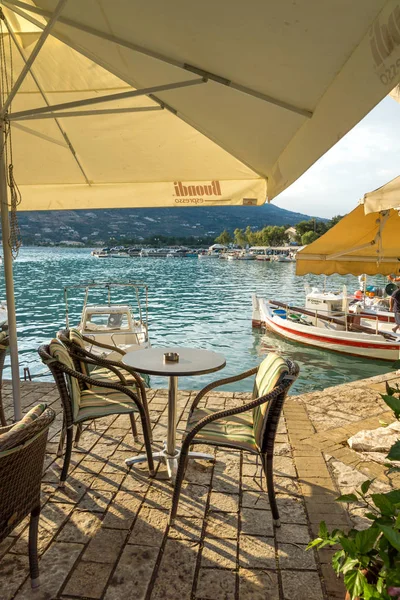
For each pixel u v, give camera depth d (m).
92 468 3.08
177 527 2.44
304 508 2.64
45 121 3.67
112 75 3.33
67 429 2.79
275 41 1.65
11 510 1.74
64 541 2.30
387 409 4.27
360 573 1.22
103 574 2.07
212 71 2.21
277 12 1.45
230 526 2.46
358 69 1.50
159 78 2.75
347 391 4.84
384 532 1.10
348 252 5.68
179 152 3.87
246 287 29.28
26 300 21.08
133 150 3.90
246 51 1.83
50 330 13.98
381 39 1.29
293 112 2.26
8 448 1.59
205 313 17.97
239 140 3.17
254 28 1.62
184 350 3.39
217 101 2.60
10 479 1.69
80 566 2.12
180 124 3.60
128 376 3.61
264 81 2.03
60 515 2.53
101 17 2.13
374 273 6.32
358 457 3.27
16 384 3.33
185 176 4.21
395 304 11.14
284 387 2.35
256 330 14.52
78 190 4.41
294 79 1.90
